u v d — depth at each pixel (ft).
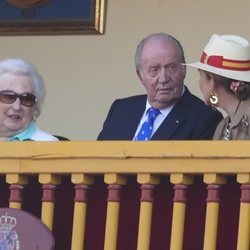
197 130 82.12
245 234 66.23
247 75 76.13
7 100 81.41
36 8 106.22
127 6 104.68
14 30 106.73
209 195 67.31
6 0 107.24
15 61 82.12
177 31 103.04
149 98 83.56
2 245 70.79
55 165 70.79
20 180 71.92
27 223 70.59
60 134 105.19
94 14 104.88
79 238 70.28
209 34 102.27
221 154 66.90
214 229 67.05
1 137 81.92
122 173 69.41
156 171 68.39
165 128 82.48
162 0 103.86
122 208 71.67
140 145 68.85
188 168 67.67
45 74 106.01
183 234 68.39
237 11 101.81
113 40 104.88
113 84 104.42
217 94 76.59
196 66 77.15
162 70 82.69
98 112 104.47
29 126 82.33
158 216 70.69
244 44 77.82
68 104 105.29
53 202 71.26
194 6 102.94
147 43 83.35
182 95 83.61
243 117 75.51
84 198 70.44
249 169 66.28
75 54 105.60
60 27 105.60
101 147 69.72
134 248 71.31
